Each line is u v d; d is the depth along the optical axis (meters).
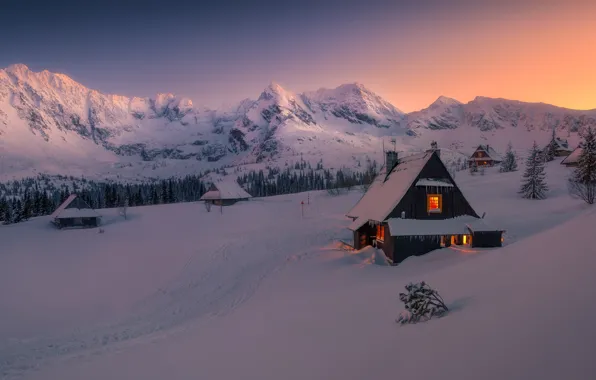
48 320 25.81
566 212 47.25
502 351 5.45
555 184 66.12
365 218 34.84
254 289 29.27
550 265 8.40
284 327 12.59
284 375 8.00
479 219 31.27
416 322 8.75
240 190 100.44
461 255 27.30
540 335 5.39
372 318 10.69
